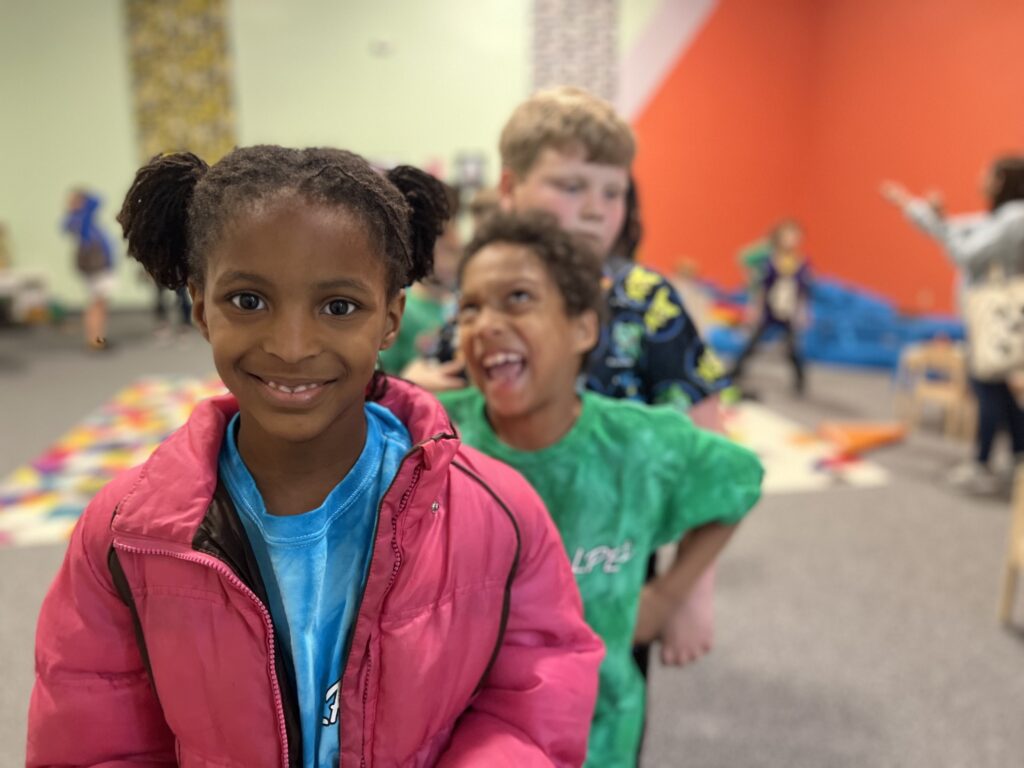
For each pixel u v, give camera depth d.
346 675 0.61
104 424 4.20
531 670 0.70
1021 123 5.22
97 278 6.03
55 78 7.18
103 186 7.44
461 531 0.64
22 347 6.21
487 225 0.97
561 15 7.58
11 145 7.26
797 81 7.77
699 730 1.82
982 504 3.14
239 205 0.50
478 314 0.93
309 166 0.53
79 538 0.61
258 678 0.58
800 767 1.71
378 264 0.54
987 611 2.33
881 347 5.64
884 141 6.61
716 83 7.72
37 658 0.62
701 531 1.03
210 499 0.59
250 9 7.28
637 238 1.32
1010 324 3.10
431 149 7.78
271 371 0.52
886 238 6.65
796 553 2.71
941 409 4.60
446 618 0.63
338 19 7.41
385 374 0.70
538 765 0.66
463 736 0.68
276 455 0.59
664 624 1.08
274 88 7.46
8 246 7.40
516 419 0.96
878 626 2.25
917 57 6.15
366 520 0.63
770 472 3.50
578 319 0.96
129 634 0.61
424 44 7.56
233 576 0.56
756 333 5.00
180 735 0.60
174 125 7.40
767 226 8.06
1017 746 1.77
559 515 0.95
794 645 2.16
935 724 1.84
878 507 3.11
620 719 0.96
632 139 1.17
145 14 7.16
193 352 5.97
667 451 0.97
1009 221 3.07
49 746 0.62
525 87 7.74
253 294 0.51
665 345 1.16
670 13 7.61
